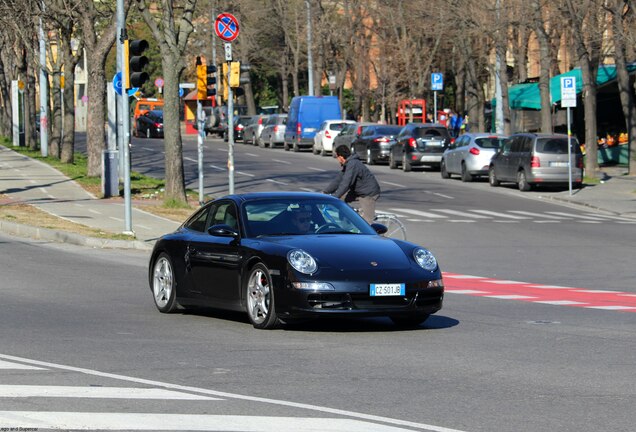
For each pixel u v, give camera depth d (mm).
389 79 169000
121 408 18531
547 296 37531
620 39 94500
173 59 68625
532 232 62062
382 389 20438
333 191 44594
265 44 193625
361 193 44688
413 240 57656
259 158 126688
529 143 90188
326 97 142625
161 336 27312
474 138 99875
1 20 110562
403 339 27141
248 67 68125
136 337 27094
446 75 197625
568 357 24375
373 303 27078
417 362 23547
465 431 16984
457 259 49750
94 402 19016
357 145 124062
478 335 27969
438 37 147875
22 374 21750
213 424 17328
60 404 18828
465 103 190250
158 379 21328
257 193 31266
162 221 61250
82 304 33500
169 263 31844
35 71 131625
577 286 40531
